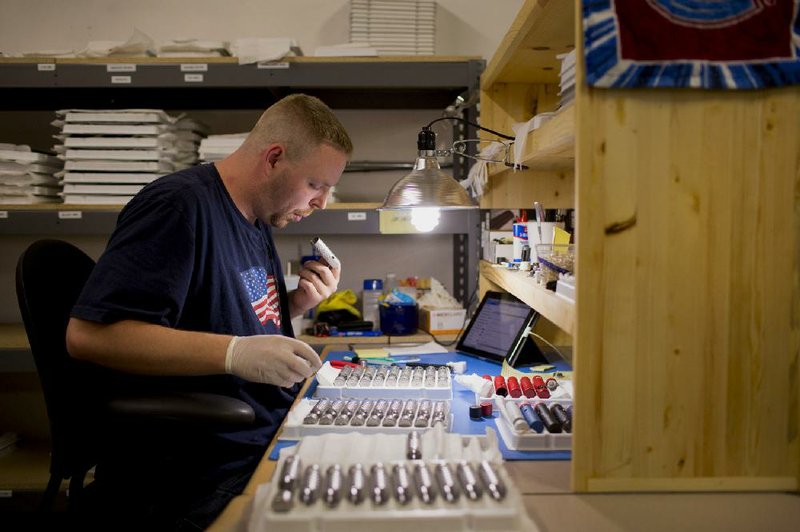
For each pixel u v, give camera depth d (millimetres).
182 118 2150
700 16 775
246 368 1071
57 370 1125
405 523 676
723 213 804
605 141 793
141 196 1186
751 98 797
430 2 2201
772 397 817
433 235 2488
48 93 2250
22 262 1128
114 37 2418
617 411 812
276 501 687
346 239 2482
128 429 1144
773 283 809
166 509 1112
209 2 2410
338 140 1326
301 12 2418
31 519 2201
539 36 1411
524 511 712
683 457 820
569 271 1054
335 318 2176
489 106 1981
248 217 1400
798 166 800
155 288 1090
